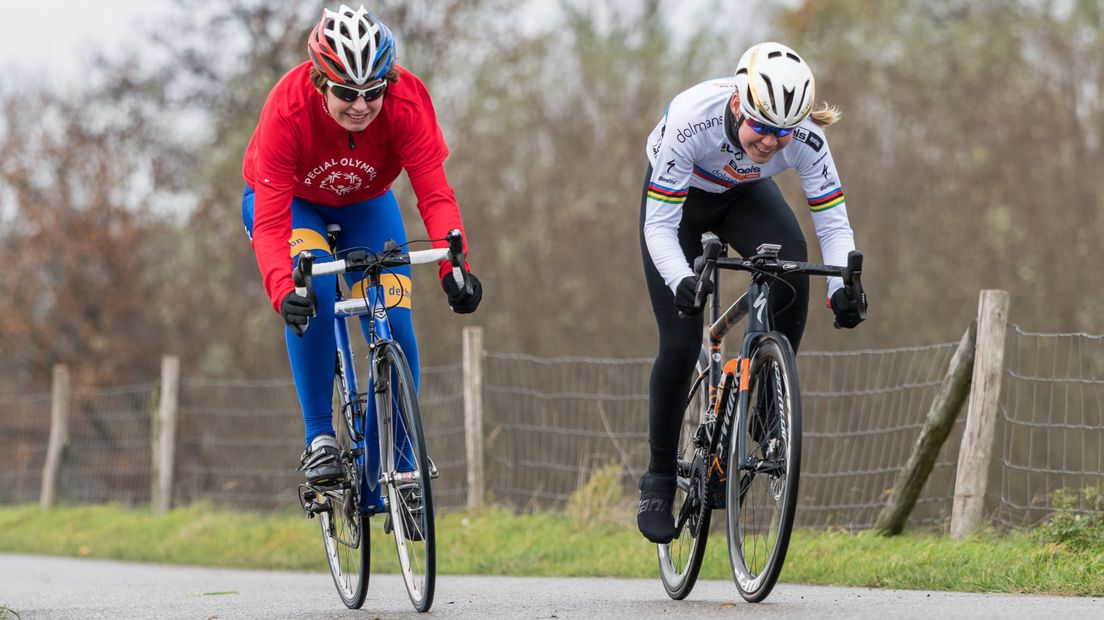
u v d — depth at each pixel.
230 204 65.56
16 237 69.31
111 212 68.62
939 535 22.28
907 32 61.31
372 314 15.52
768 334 13.72
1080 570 16.39
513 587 19.55
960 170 56.25
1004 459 21.66
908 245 55.88
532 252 61.53
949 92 58.22
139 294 69.25
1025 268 54.31
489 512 30.56
